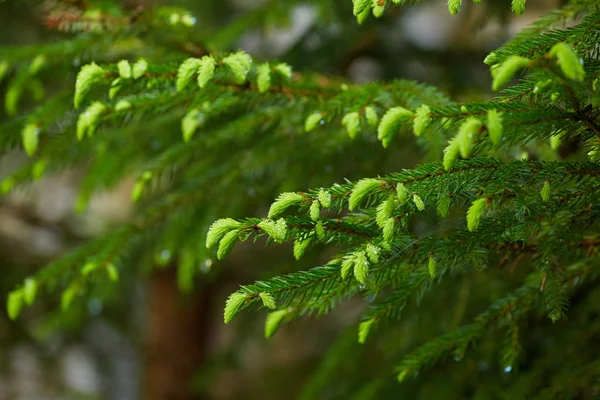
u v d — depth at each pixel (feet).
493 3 8.49
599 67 5.86
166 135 7.77
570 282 6.31
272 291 5.91
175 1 13.35
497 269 7.28
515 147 6.60
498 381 7.35
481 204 5.80
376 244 5.89
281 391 16.07
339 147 7.17
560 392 6.70
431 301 7.84
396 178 5.82
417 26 15.58
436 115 5.70
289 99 6.69
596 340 7.09
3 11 13.14
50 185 17.89
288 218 5.88
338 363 8.20
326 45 9.47
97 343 18.35
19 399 17.19
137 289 17.48
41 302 16.26
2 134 6.95
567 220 6.07
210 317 18.35
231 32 9.18
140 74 6.18
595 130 5.79
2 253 15.87
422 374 7.91
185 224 7.55
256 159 7.32
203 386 13.03
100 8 6.91
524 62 5.55
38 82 7.38
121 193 16.39
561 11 6.47
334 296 6.23
